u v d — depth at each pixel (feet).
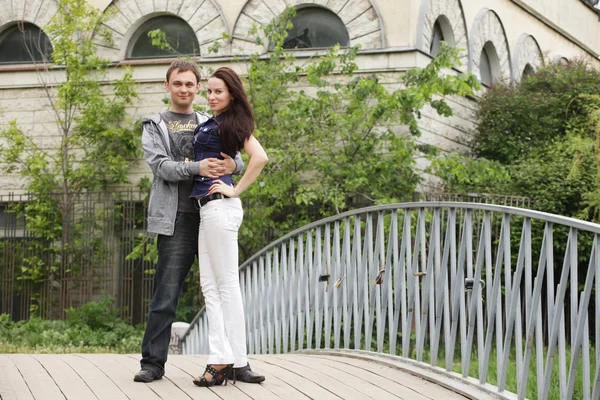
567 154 45.96
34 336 46.21
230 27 50.83
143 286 49.29
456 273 20.76
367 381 20.86
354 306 25.52
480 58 56.39
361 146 44.50
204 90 50.16
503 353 18.35
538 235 42.83
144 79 51.85
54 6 53.47
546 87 52.54
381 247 24.41
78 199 51.44
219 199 19.61
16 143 51.13
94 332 47.32
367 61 48.39
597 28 74.43
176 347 39.04
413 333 40.91
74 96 50.85
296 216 46.52
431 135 49.29
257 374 20.17
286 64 47.75
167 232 19.84
